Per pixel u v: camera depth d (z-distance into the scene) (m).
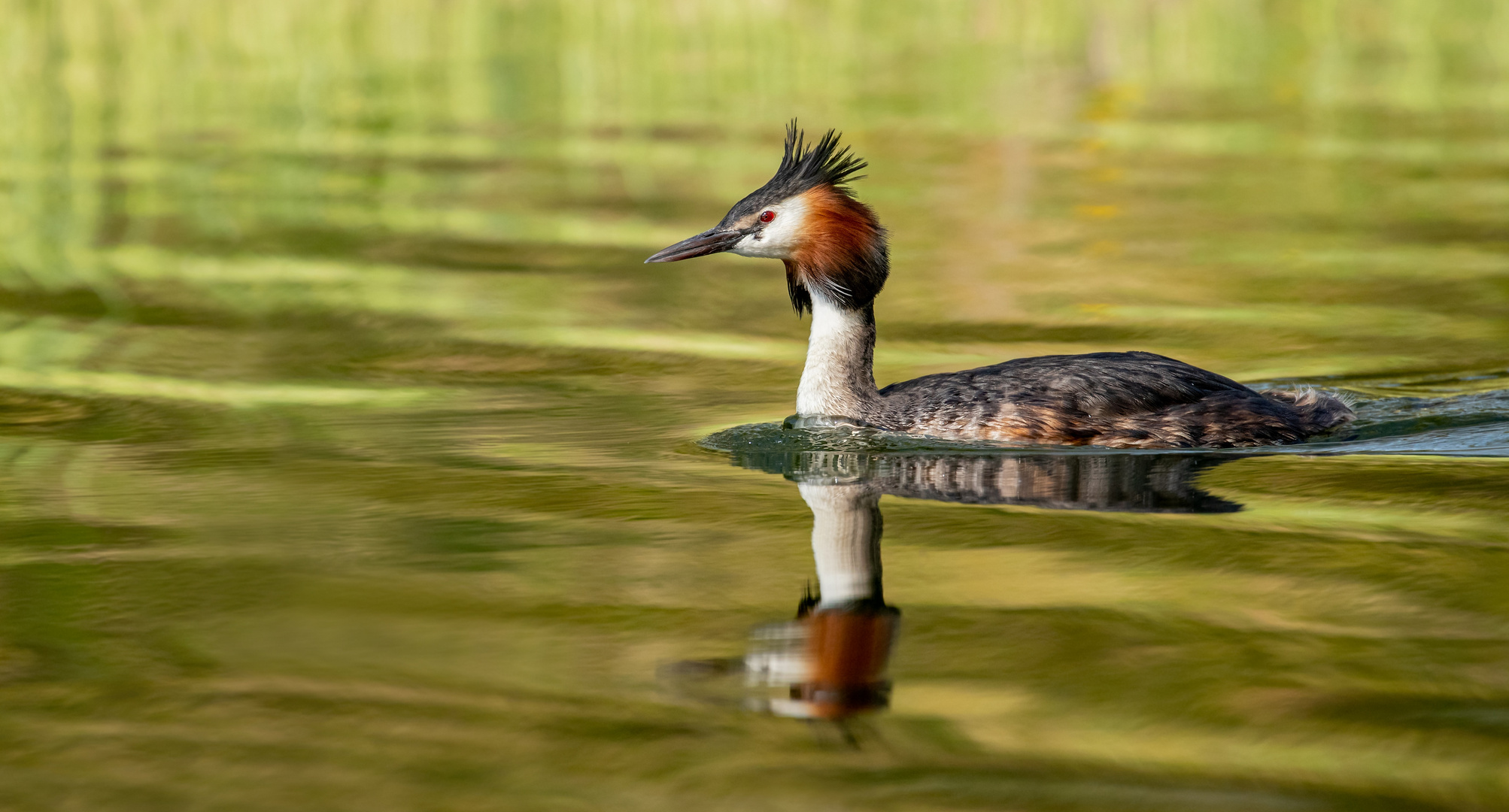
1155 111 32.88
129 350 16.09
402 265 20.38
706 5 44.19
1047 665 8.10
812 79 36.97
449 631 8.66
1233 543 9.97
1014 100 34.00
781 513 10.79
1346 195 24.42
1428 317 17.30
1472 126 30.91
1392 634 8.43
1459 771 6.89
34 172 26.52
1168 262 20.20
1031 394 12.73
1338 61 39.97
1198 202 24.00
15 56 37.88
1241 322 17.28
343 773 7.01
